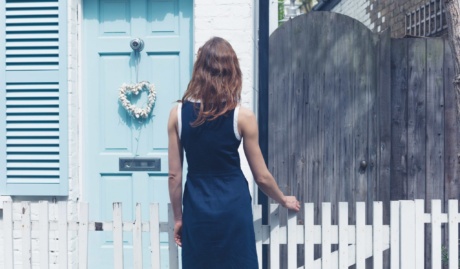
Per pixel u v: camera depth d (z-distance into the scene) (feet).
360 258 13.60
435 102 19.27
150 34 17.42
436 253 13.83
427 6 23.84
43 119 16.74
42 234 13.76
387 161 19.10
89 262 17.63
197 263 11.63
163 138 17.46
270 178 12.01
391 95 19.29
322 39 19.17
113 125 17.56
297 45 19.22
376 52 19.06
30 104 16.75
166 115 17.42
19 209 16.96
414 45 19.22
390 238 13.66
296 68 19.22
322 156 19.24
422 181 19.39
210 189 11.60
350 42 19.12
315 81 19.22
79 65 17.42
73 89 16.98
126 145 17.54
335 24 19.12
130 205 17.58
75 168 17.13
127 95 17.46
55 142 16.72
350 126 19.17
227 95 11.55
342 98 19.17
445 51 19.20
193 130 11.59
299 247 19.10
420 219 13.70
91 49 17.51
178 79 17.33
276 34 19.24
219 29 16.60
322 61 19.19
